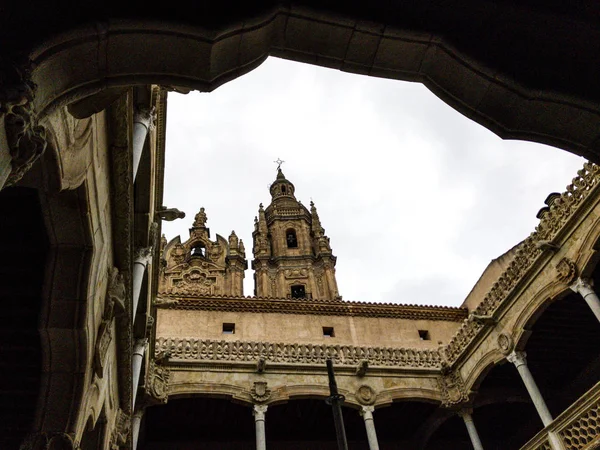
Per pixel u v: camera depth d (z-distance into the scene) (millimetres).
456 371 22484
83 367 7355
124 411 14102
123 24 3033
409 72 3865
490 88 3730
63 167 5191
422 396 21969
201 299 25625
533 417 25703
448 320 28125
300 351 22078
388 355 22969
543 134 3969
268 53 3736
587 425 15891
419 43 3664
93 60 3117
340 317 26828
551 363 22375
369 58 3758
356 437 25766
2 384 8859
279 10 3475
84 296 6883
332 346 22625
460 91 3867
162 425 23156
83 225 6477
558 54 3773
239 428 24094
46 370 7242
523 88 3643
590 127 3850
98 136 6449
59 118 4578
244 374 20828
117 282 9250
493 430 27016
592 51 3793
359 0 3590
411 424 25078
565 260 17047
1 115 2699
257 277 48281
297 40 3680
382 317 27406
